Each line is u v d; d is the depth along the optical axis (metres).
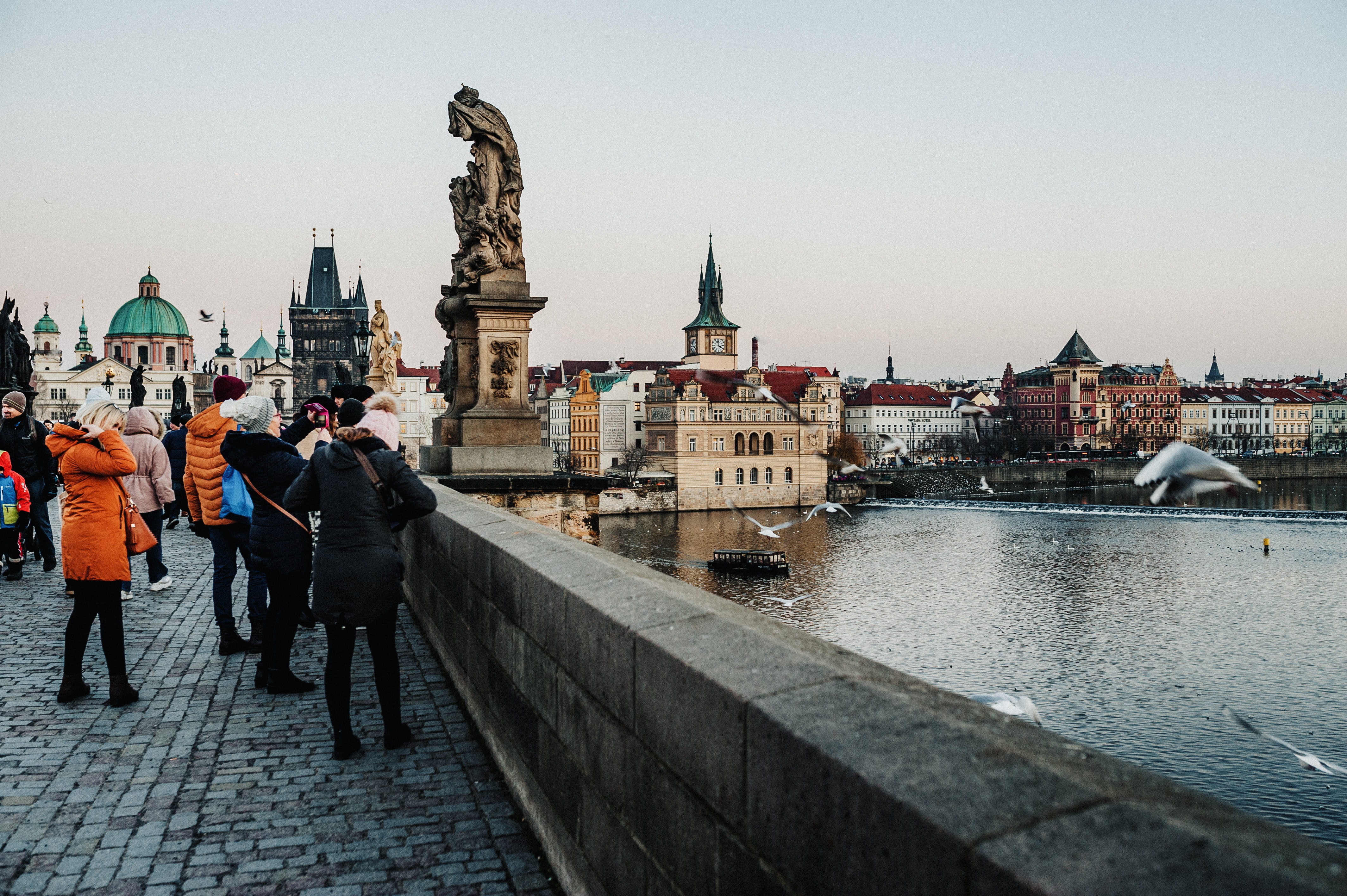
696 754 3.44
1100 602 77.31
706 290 191.12
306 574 8.89
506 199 16.91
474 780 6.62
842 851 2.53
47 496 16.20
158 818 5.98
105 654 8.42
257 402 10.34
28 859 5.38
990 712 2.75
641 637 3.99
